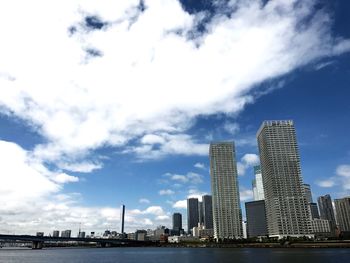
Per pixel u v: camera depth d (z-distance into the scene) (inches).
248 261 7436.0
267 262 7012.8
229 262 7273.6
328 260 7288.4
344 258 7864.2
